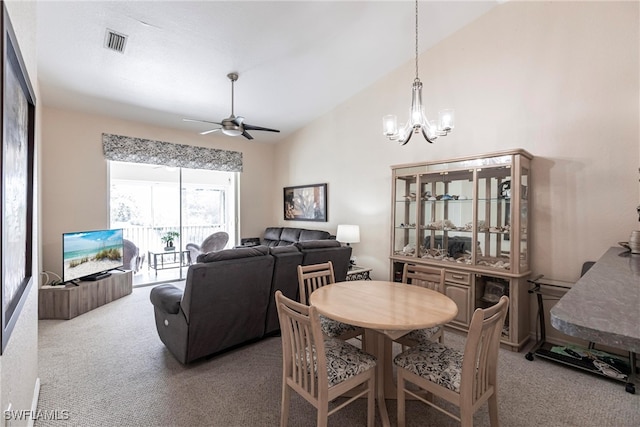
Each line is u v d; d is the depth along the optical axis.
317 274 2.77
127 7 2.86
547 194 3.14
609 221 2.81
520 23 3.30
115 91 4.23
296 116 5.72
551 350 2.80
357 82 4.76
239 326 2.79
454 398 1.57
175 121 5.34
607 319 0.84
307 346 1.65
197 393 2.20
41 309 3.61
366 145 4.93
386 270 4.66
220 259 2.56
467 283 3.32
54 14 2.85
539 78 3.18
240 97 4.81
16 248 1.38
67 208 4.55
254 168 6.76
